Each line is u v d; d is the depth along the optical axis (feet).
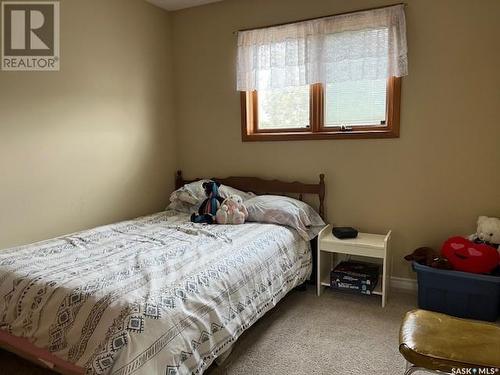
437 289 8.64
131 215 11.43
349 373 6.56
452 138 9.25
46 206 9.00
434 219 9.64
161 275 6.12
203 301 5.80
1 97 8.04
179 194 11.49
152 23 11.85
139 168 11.63
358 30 9.59
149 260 6.84
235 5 11.43
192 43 12.33
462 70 8.98
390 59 9.28
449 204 9.46
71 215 9.61
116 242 8.13
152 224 9.94
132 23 11.11
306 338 7.71
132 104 11.26
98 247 7.75
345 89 10.41
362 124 10.32
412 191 9.80
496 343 4.87
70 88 9.42
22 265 6.61
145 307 5.06
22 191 8.49
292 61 10.43
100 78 10.19
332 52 9.91
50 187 9.07
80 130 9.73
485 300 8.20
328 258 10.61
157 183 12.37
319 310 8.97
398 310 8.93
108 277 6.01
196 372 5.38
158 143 12.33
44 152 8.90
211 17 11.87
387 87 9.89
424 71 9.33
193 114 12.64
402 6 9.16
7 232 8.25
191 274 6.18
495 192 8.98
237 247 7.71
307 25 10.14
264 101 11.56
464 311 8.45
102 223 10.50
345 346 7.40
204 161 12.66
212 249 7.56
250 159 11.83
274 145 11.37
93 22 9.91
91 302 5.32
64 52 9.23
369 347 7.36
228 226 9.53
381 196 10.15
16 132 8.33
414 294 9.84
